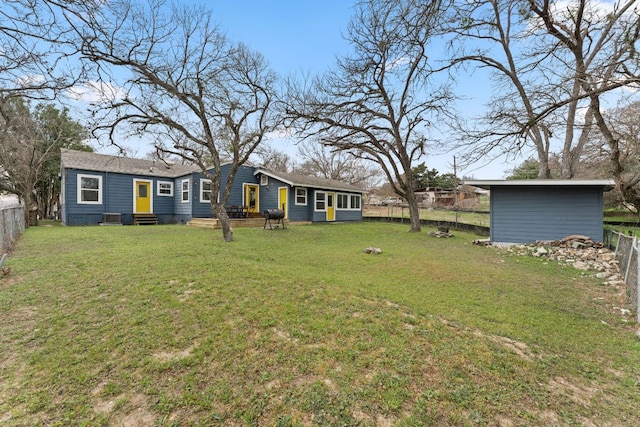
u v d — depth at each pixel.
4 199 26.41
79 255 6.10
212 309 3.57
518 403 2.18
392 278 5.78
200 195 15.52
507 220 10.43
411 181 14.45
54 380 2.31
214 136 9.88
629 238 5.63
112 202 14.44
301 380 2.36
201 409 2.05
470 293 4.99
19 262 5.50
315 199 17.80
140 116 8.02
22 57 4.17
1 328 3.08
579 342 3.29
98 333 3.01
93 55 5.30
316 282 4.84
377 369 2.51
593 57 6.40
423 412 2.05
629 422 2.05
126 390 2.22
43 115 15.33
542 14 6.21
